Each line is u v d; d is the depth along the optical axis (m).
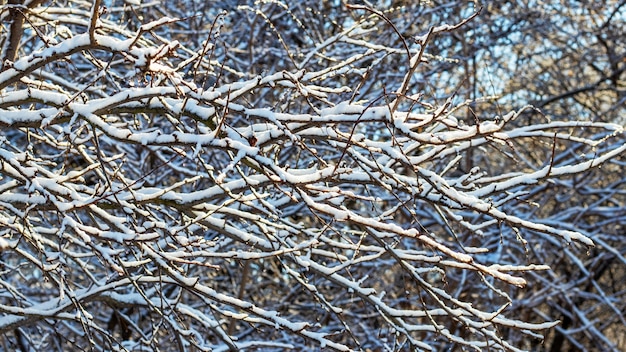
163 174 7.46
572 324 13.08
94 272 8.18
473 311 4.39
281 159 7.61
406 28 8.27
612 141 10.11
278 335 8.72
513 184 4.12
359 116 3.46
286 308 9.34
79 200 3.73
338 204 4.36
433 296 4.42
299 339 8.82
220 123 3.59
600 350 12.67
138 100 3.67
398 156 3.71
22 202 3.98
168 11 8.30
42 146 8.41
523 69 12.00
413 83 8.17
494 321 4.39
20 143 8.47
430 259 4.34
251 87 3.79
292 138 3.61
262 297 9.35
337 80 8.43
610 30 12.03
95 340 6.32
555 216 9.59
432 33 3.36
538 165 11.21
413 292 9.85
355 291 4.69
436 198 4.11
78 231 3.57
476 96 10.57
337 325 9.15
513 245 9.02
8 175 3.91
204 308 8.32
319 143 7.12
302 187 3.83
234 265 9.04
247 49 8.45
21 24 4.50
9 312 4.75
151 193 4.38
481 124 3.61
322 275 4.69
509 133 3.93
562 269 12.51
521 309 10.64
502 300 9.86
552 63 12.46
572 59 12.38
